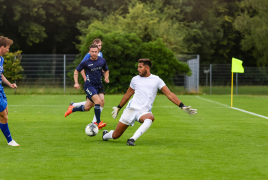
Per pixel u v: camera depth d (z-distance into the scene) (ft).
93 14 309.22
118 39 190.60
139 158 42.34
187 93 202.18
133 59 196.13
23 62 193.98
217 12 344.08
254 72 224.94
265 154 45.29
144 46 197.47
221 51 343.67
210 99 160.86
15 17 276.41
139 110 51.08
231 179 33.94
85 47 191.42
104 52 188.14
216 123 77.97
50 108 110.83
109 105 123.95
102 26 239.50
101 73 68.49
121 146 50.01
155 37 230.48
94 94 66.64
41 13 287.48
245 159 42.34
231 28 341.82
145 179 33.73
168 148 48.83
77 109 70.08
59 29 324.19
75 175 34.86
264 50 265.75
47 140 54.95
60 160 41.04
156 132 64.49
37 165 38.65
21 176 34.45
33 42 321.11
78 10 314.35
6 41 48.06
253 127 71.87
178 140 55.83
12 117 86.58
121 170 36.78
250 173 36.06
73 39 339.98
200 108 116.16
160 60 195.52
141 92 51.19
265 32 242.17
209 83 226.99
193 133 63.41
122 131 52.31
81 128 69.00
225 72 226.99
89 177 34.19
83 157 42.65
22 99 148.36
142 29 232.32
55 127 70.18
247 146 50.88
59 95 178.81
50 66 195.00
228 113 100.22
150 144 51.98
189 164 39.60
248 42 280.31
